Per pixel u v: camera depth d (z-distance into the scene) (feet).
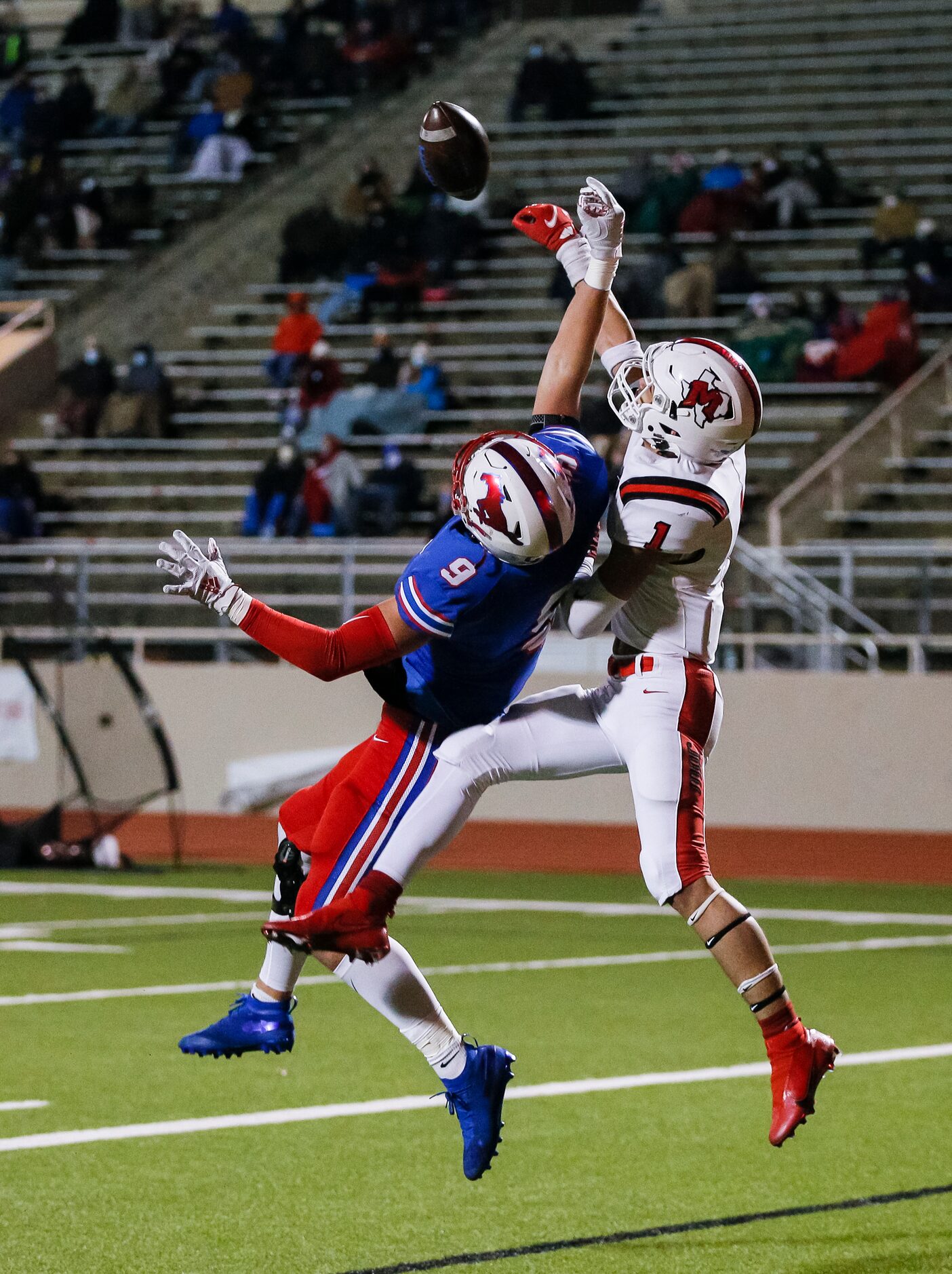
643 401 49.57
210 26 287.07
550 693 50.85
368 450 199.62
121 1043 73.20
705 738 49.93
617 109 250.37
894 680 148.56
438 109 52.03
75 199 247.91
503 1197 51.34
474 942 104.88
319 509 180.24
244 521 192.95
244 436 211.61
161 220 251.39
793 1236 47.50
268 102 262.26
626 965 96.43
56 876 137.90
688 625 50.01
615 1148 57.26
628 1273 44.11
